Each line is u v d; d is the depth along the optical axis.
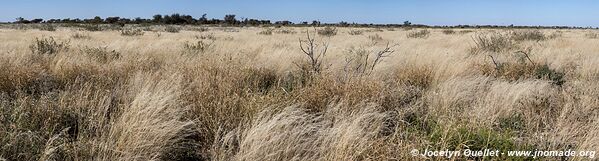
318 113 4.54
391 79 6.74
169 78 5.83
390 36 27.69
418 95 5.75
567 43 16.14
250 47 13.13
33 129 3.77
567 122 4.30
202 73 6.16
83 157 3.34
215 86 5.37
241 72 6.45
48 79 5.99
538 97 5.16
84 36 21.12
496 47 13.09
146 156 3.39
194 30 39.75
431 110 4.76
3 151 3.27
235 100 4.45
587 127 4.16
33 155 3.31
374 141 3.47
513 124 4.45
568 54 10.98
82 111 4.24
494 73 7.45
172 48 12.07
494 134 3.80
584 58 10.05
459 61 8.34
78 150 3.39
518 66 7.74
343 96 4.87
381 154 3.27
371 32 36.22
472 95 5.76
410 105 5.09
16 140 3.36
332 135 3.67
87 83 5.41
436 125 3.90
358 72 6.63
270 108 4.27
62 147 3.40
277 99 4.68
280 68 7.79
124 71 6.68
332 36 26.64
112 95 5.01
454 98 5.29
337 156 3.24
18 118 3.81
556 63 9.19
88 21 70.31
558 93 5.76
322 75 6.06
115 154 3.37
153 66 7.63
